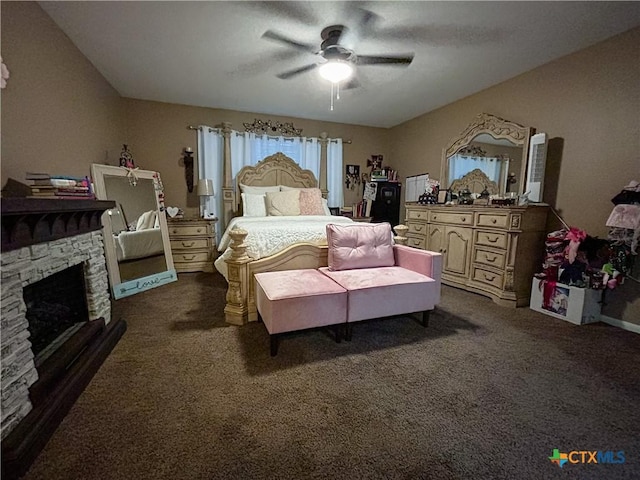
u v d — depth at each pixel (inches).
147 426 50.3
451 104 157.1
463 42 96.7
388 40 95.5
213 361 70.9
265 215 158.6
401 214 200.5
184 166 167.6
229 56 107.3
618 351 77.8
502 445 47.5
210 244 158.9
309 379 64.5
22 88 72.4
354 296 79.3
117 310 102.7
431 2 76.7
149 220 133.0
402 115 180.5
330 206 197.5
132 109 154.2
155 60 110.4
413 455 45.4
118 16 83.5
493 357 74.5
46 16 82.2
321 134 188.7
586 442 48.3
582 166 102.3
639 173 88.5
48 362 56.5
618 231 89.8
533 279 107.2
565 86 105.8
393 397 59.0
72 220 67.5
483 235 120.1
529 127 115.0
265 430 49.9
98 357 67.3
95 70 116.6
